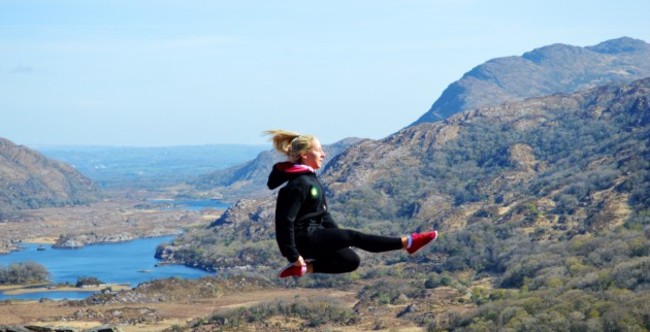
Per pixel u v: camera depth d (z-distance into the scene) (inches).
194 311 6535.4
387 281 7081.7
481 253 7805.1
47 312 6456.7
